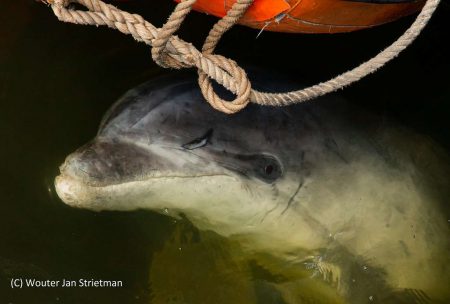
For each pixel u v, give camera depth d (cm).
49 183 410
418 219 417
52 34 485
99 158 335
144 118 352
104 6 285
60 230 396
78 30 489
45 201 405
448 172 444
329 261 408
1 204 402
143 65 471
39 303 363
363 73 309
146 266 393
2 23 477
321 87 316
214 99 312
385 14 359
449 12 522
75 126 439
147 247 401
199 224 398
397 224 411
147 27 287
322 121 405
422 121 462
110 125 351
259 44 484
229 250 410
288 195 385
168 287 388
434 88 487
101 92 456
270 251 410
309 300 411
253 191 375
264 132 379
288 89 404
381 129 431
